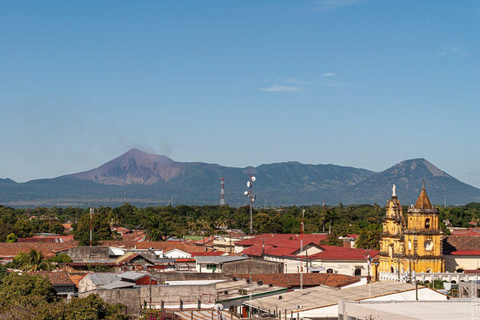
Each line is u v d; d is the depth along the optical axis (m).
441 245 124.69
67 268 147.12
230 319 79.44
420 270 121.94
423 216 124.00
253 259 139.25
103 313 71.25
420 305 62.03
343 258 150.50
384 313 57.78
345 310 63.38
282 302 85.62
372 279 117.81
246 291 93.75
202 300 86.06
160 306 84.50
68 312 68.62
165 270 142.88
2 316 71.00
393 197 133.75
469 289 75.56
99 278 101.88
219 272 136.00
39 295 90.31
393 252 130.50
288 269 156.62
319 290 92.75
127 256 158.00
